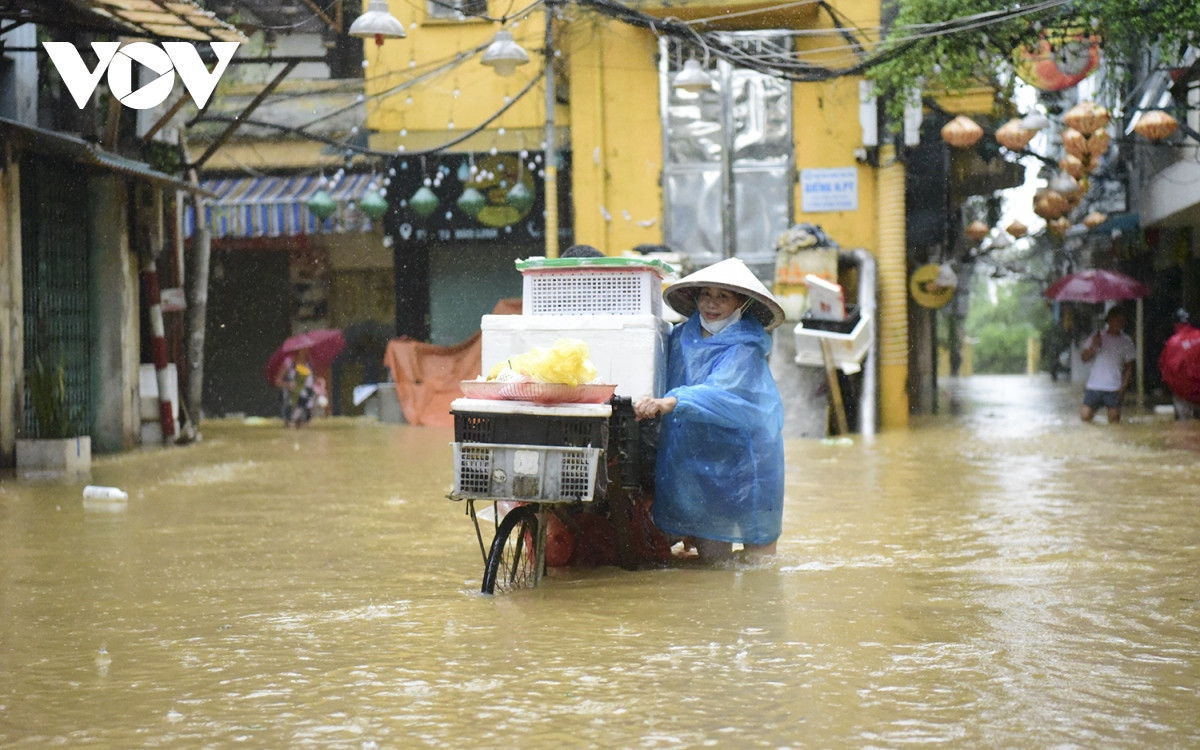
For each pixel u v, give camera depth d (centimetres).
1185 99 2850
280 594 1026
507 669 752
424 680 730
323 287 4103
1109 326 3325
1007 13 2316
